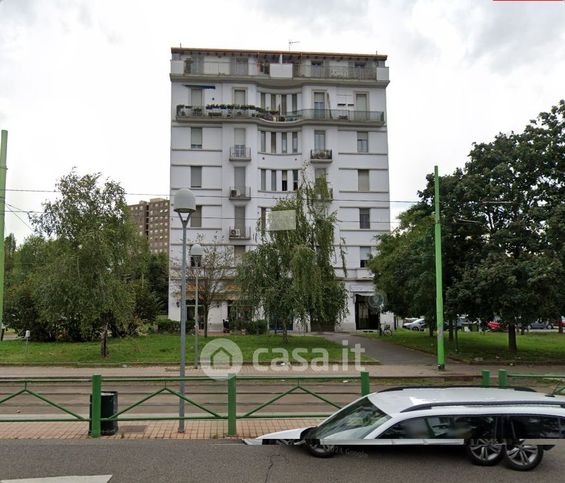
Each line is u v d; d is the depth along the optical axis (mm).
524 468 6160
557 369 20938
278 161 47594
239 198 45562
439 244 21203
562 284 21875
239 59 48188
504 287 22172
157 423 10156
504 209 24578
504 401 6340
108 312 23828
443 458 6457
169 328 40625
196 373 19188
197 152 46219
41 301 23031
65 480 6273
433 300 25641
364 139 48312
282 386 16094
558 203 22969
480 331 46219
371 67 49188
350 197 47250
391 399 6621
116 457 7332
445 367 21359
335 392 14586
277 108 49000
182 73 46594
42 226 23094
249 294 28141
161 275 61500
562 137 24125
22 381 9141
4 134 22141
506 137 25797
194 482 6152
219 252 40531
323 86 48562
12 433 9281
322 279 27750
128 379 9305
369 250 46906
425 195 26234
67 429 9641
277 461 6820
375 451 6574
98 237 22656
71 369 20422
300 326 28891
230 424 9117
